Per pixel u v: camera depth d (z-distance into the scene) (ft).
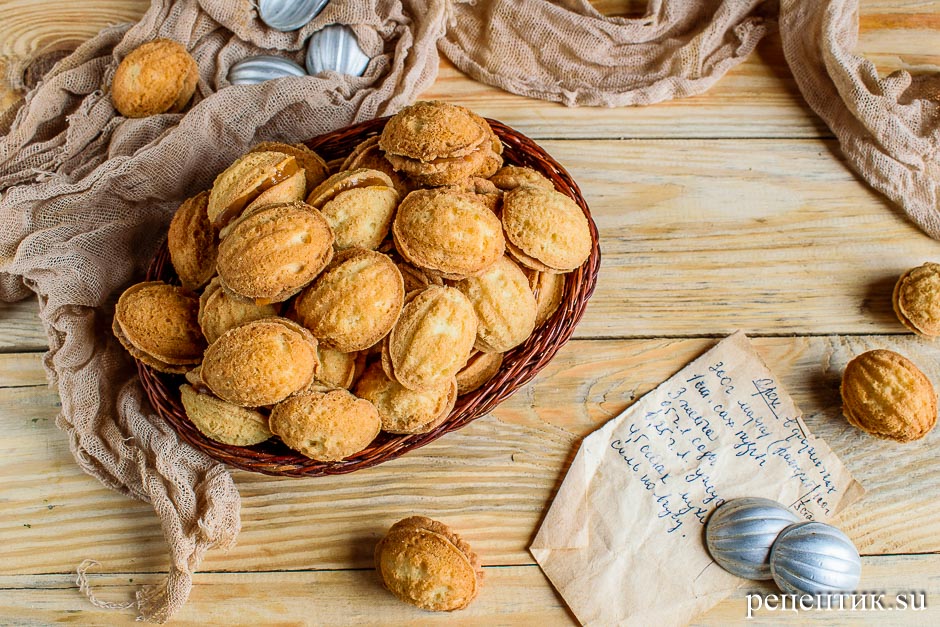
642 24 2.09
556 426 2.03
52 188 1.94
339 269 1.73
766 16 2.13
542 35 2.10
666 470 2.01
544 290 1.85
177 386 1.90
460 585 1.85
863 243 2.08
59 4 2.13
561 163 2.11
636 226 2.09
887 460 2.02
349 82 2.05
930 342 2.05
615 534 1.99
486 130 1.83
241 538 2.01
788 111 2.12
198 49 2.06
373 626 1.99
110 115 2.01
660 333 2.06
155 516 2.01
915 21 2.13
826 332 2.06
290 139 2.06
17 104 2.05
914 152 2.04
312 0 2.04
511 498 2.02
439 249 1.73
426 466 2.02
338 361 1.78
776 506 1.95
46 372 2.00
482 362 1.84
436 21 2.06
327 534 2.01
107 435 1.96
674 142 2.11
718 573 1.98
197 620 1.99
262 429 1.79
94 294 1.99
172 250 1.83
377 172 1.79
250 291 1.70
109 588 2.00
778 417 2.02
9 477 2.02
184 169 2.00
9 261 1.93
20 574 2.00
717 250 2.08
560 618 1.99
